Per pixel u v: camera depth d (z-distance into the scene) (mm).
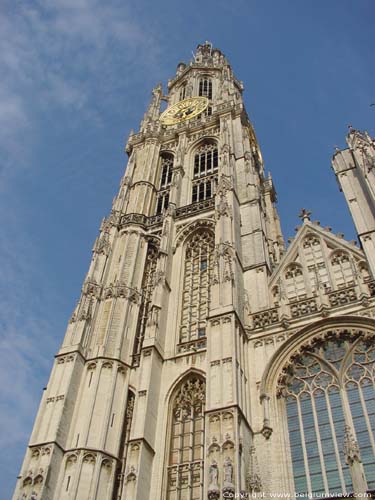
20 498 35625
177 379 42594
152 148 77812
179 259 55750
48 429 39625
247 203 58969
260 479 31844
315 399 37156
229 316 41281
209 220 57844
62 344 46656
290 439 35594
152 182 71438
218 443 32781
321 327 40188
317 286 44406
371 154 52688
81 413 41719
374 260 43156
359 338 38750
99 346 46844
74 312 49938
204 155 74000
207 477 31281
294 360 39688
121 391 44125
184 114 86875
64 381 43062
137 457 36312
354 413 35219
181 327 48500
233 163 66000
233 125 75875
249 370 39875
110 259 57969
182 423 40438
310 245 51219
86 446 38750
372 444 33031
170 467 37812
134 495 34312
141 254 59000
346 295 41438
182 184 69000
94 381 43688
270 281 48750
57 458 38094
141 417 38938
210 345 40000
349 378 37188
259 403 37375
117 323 49562
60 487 36719
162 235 57406
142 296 54594
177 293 51656
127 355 47125
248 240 53312
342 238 50094
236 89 95000
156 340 45062
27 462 37875
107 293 53000
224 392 35844
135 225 62250
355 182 53094
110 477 38031
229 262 46844
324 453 34000
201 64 105125
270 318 43062
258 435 35500
